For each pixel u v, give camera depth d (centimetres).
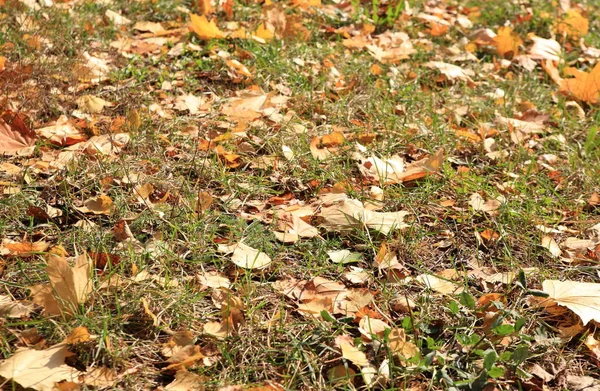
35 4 277
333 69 262
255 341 175
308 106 243
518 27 322
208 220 199
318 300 181
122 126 225
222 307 177
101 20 279
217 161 218
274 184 215
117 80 247
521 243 203
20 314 174
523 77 281
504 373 171
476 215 209
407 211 206
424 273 192
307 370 171
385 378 169
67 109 233
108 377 167
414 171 217
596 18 359
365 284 189
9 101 229
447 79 270
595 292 185
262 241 195
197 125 230
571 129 251
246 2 309
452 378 171
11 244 185
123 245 189
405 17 312
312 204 207
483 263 197
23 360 165
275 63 260
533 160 230
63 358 167
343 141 227
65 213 199
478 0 360
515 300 187
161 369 169
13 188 201
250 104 236
